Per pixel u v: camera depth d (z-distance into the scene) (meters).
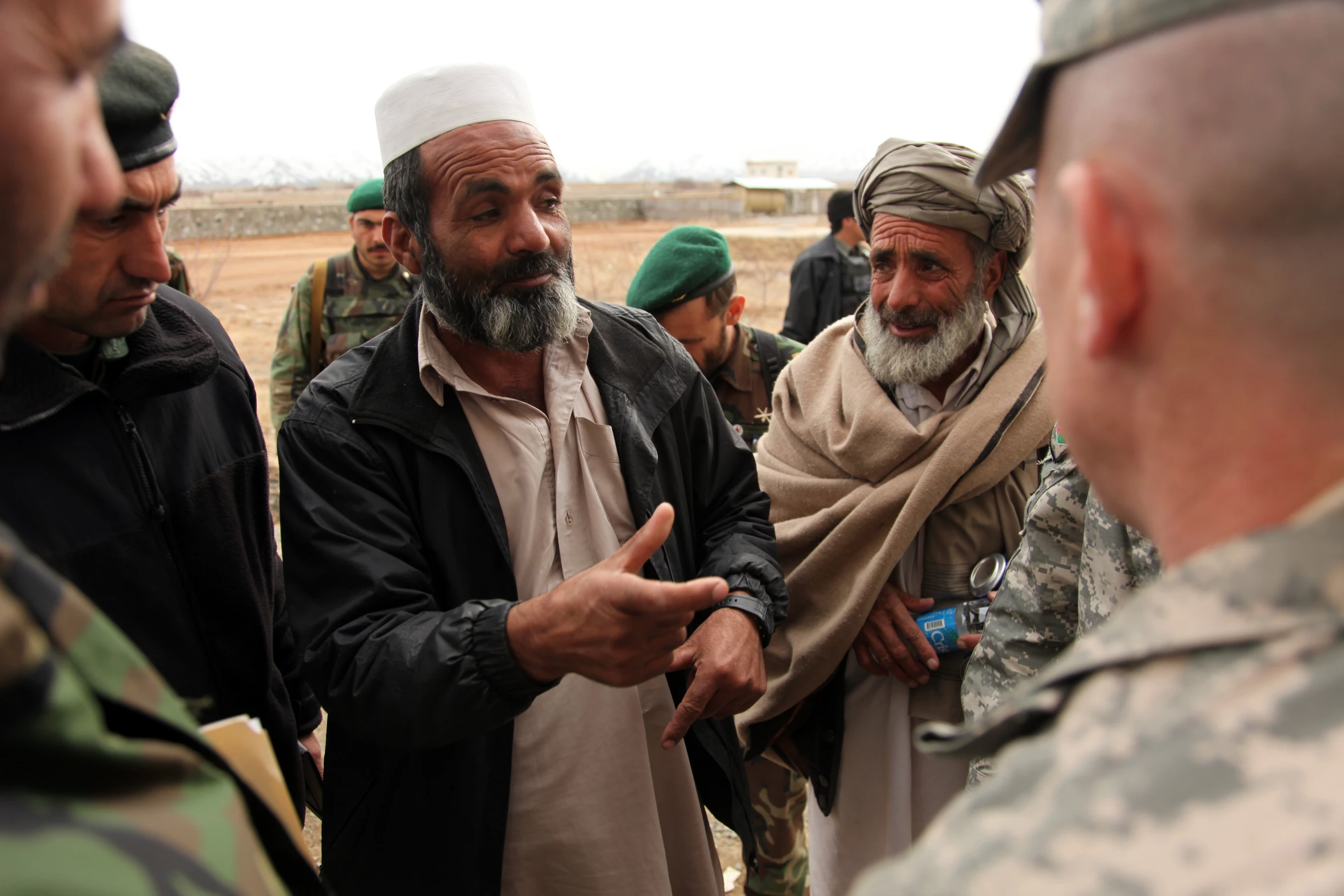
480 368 1.73
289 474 1.61
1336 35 0.48
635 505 1.73
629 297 2.78
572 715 1.69
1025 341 2.05
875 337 2.08
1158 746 0.49
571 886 1.68
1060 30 0.60
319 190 80.50
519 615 1.38
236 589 1.66
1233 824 0.44
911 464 2.06
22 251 0.49
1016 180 1.90
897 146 1.97
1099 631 0.58
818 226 34.72
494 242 1.59
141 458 1.51
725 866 2.94
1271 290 0.51
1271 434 0.54
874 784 2.13
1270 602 0.50
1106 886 0.45
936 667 1.94
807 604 2.12
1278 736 0.46
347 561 1.53
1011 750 0.57
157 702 0.60
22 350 1.36
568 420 1.73
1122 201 0.56
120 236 1.35
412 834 1.61
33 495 1.38
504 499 1.67
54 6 0.47
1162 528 0.61
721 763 1.76
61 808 0.49
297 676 1.97
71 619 0.57
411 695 1.40
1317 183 0.49
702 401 1.90
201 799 0.56
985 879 0.48
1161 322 0.56
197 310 1.79
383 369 1.63
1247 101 0.50
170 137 1.40
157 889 0.48
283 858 0.66
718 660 1.61
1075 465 1.53
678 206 38.28
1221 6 0.51
